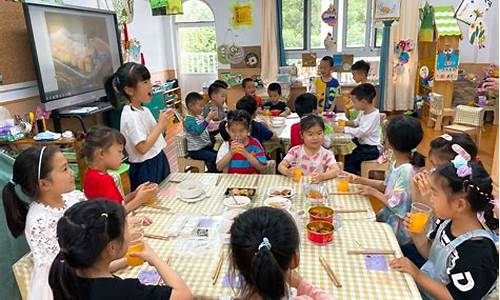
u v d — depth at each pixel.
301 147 2.27
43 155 1.39
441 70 5.39
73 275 0.97
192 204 1.75
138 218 1.54
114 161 1.69
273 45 6.58
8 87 3.28
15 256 1.76
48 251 1.34
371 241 1.38
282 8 6.59
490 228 1.29
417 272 1.22
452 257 1.20
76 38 3.76
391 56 6.26
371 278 1.17
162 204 1.75
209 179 2.08
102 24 4.22
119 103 2.32
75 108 3.86
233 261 0.96
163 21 7.09
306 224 1.48
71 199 1.57
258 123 3.16
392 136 1.76
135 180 2.13
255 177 2.10
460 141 1.64
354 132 3.25
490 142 4.90
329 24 6.38
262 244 0.90
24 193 1.43
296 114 4.05
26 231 1.39
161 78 7.07
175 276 1.09
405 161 1.80
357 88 3.25
